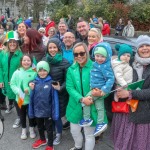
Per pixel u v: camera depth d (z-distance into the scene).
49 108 3.71
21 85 4.11
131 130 2.96
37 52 4.36
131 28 15.47
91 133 3.38
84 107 3.29
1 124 3.34
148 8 18.88
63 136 4.32
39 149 3.94
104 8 19.47
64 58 3.90
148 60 2.88
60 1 24.39
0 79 4.68
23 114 4.20
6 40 4.77
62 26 5.57
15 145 4.07
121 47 3.19
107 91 3.12
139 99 2.88
